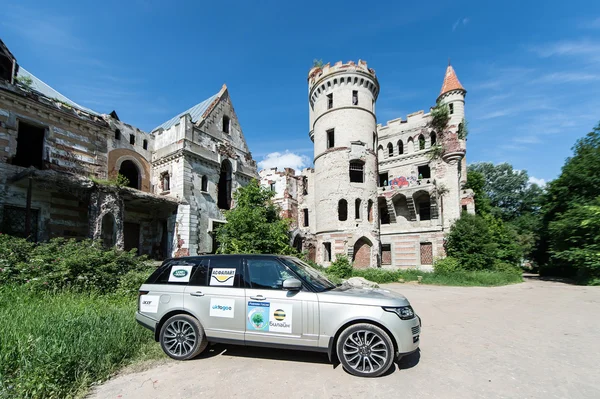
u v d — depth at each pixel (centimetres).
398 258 3011
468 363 525
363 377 466
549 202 2420
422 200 3102
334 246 2833
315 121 3256
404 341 477
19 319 595
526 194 4588
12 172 1376
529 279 2514
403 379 459
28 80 1639
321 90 3195
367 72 3086
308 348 503
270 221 1786
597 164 2070
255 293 541
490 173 4944
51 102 1584
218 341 543
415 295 1425
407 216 3070
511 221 4322
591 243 1942
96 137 1789
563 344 633
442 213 2933
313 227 3475
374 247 2791
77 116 1694
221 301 552
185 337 555
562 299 1250
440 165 3012
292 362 529
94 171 1755
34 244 1095
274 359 543
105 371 476
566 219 2058
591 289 1584
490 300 1259
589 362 530
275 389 428
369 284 1345
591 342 646
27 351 447
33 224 1453
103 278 1017
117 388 434
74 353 467
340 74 3050
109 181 1557
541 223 2598
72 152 1661
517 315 938
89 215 1423
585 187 2145
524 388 431
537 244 3381
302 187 3697
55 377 411
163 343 555
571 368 503
